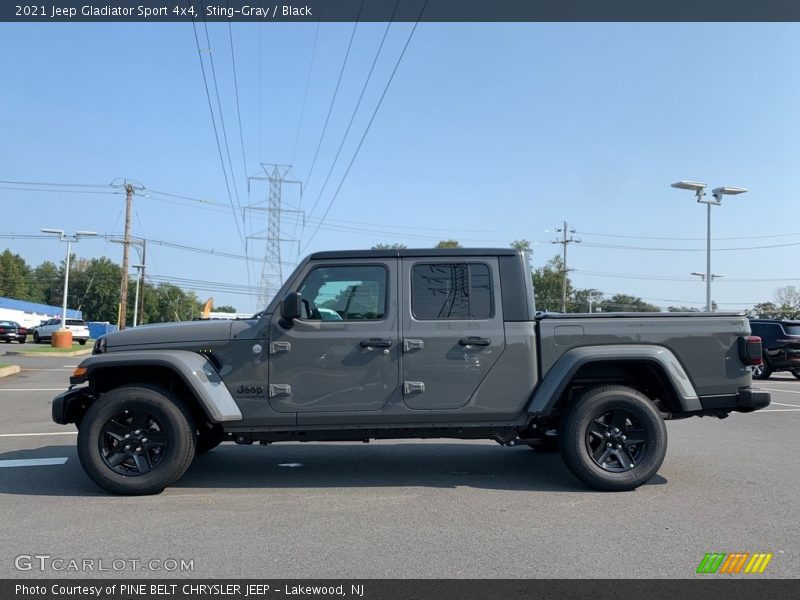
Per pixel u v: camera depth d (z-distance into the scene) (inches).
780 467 271.1
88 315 3966.5
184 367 223.1
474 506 213.0
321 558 166.2
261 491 232.8
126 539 180.1
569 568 160.1
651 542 177.9
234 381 229.9
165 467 224.2
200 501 219.0
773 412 461.7
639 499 221.1
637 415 231.0
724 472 261.4
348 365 230.4
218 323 235.6
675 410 241.0
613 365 238.4
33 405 484.4
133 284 3993.6
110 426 226.5
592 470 228.7
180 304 4160.9
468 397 231.8
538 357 234.8
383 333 231.6
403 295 235.9
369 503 216.8
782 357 775.7
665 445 230.4
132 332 236.2
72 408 235.1
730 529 189.0
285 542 177.9
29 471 263.0
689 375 236.1
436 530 188.2
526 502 217.6
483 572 157.6
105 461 225.0
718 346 237.3
